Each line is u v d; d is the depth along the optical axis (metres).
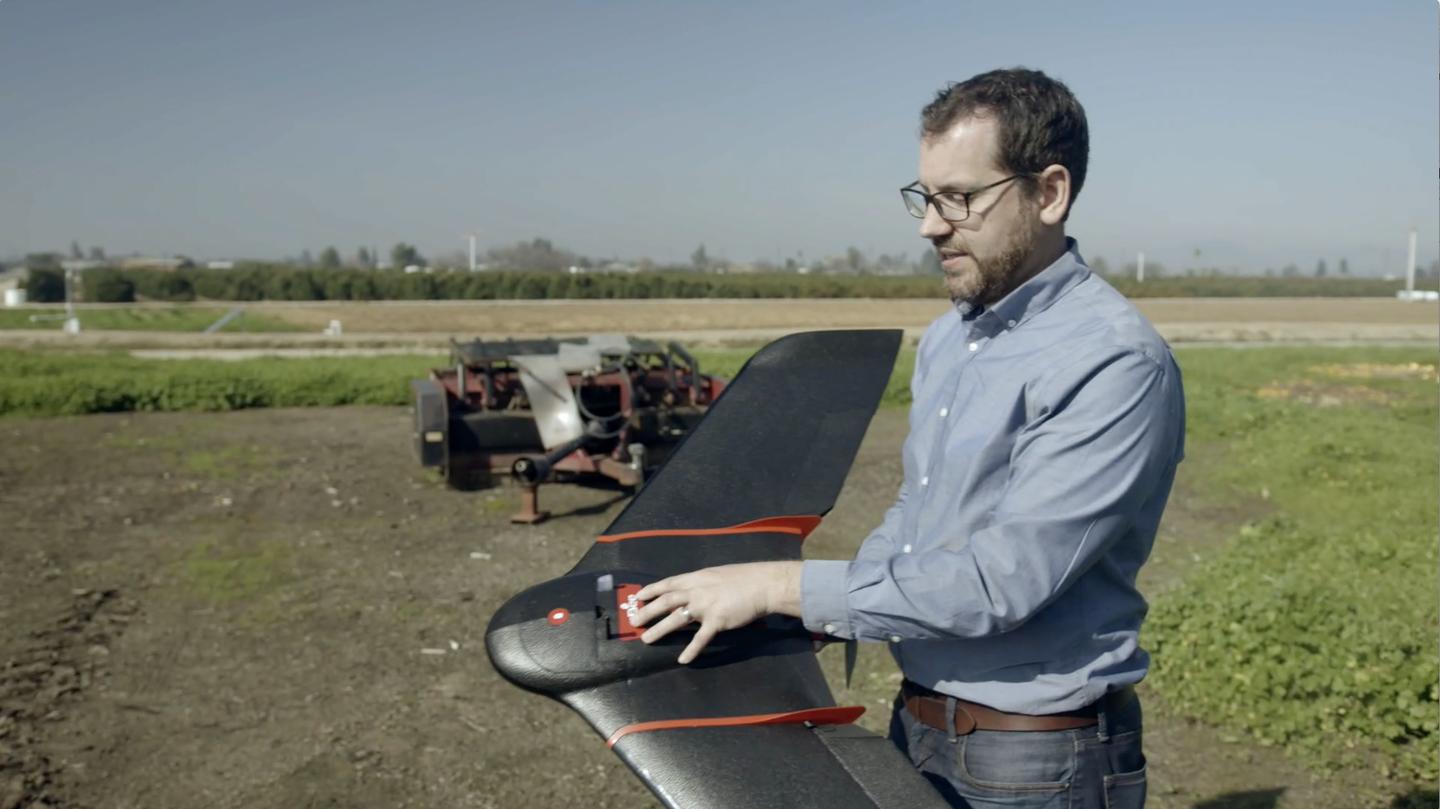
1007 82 1.63
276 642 5.67
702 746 1.35
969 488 1.67
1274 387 17.75
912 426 1.89
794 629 1.60
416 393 8.88
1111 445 1.53
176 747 4.46
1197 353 23.41
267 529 7.97
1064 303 1.68
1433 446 10.59
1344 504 8.66
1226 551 6.30
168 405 13.84
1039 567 1.51
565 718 4.80
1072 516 1.51
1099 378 1.55
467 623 6.01
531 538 7.85
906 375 15.29
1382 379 18.67
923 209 1.73
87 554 7.22
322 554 7.32
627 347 9.62
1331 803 3.89
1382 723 4.24
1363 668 4.36
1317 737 4.27
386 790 4.13
